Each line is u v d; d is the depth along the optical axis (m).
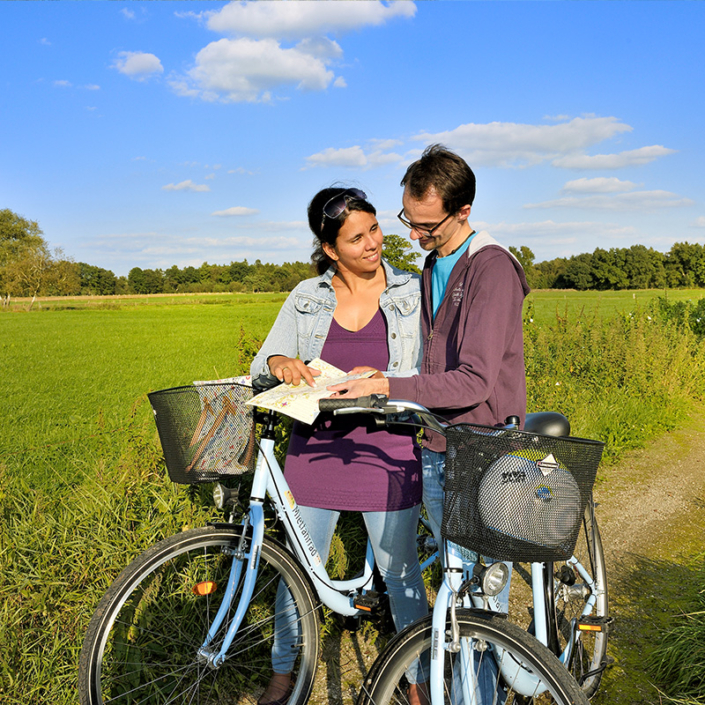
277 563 2.44
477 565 1.87
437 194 2.19
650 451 6.76
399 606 2.56
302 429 2.61
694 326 13.36
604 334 9.99
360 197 2.43
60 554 2.93
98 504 3.25
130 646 2.48
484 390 2.01
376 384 2.00
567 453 1.62
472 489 1.64
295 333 2.72
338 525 3.58
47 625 2.70
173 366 20.53
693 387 9.24
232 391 2.23
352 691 2.78
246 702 2.73
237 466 2.26
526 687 2.00
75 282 111.00
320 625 2.50
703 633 2.88
